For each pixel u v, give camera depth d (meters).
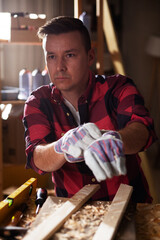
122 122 1.39
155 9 5.12
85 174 1.48
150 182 3.33
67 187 1.51
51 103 1.50
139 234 1.08
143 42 5.17
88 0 4.48
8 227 1.03
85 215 1.13
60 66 1.35
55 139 1.51
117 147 0.99
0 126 2.87
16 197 1.25
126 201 1.16
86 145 1.03
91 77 1.48
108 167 0.96
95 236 0.95
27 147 1.40
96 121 1.49
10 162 3.16
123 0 5.06
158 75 5.07
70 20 1.35
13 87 3.59
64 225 1.05
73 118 1.49
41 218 1.09
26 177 3.09
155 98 5.21
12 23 2.74
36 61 3.91
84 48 1.38
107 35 3.66
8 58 3.87
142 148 1.26
